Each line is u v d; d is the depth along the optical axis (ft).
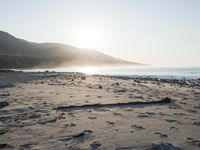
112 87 72.02
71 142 21.61
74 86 73.41
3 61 568.82
